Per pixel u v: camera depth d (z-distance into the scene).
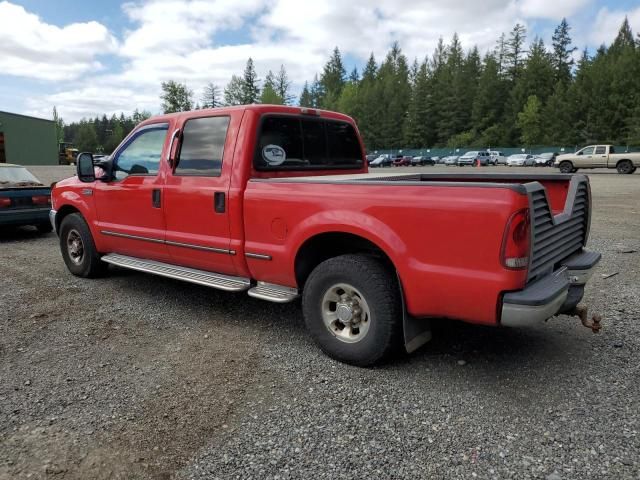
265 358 3.81
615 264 6.58
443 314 3.21
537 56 80.00
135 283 6.00
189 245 4.61
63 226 6.25
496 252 2.90
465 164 57.75
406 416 2.96
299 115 4.66
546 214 3.22
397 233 3.29
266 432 2.80
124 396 3.22
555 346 3.96
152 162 4.97
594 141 65.56
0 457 2.60
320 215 3.64
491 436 2.74
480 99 81.44
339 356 3.68
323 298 3.73
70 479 2.43
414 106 86.38
